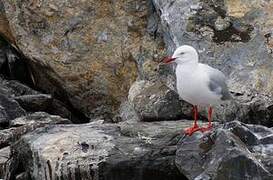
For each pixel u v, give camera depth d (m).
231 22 14.82
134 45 16.55
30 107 16.72
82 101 17.42
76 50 17.03
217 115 13.88
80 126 13.61
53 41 17.19
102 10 16.80
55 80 17.58
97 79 17.03
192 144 11.57
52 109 17.22
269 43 14.42
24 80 18.75
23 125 14.59
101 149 12.27
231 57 14.45
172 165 11.81
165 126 13.30
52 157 12.18
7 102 16.05
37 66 17.81
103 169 11.94
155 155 11.95
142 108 14.62
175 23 15.05
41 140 12.73
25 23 17.42
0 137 14.23
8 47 18.95
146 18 16.59
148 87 15.45
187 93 11.66
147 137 12.61
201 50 14.63
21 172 12.95
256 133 11.70
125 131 13.00
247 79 14.08
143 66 16.17
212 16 14.93
